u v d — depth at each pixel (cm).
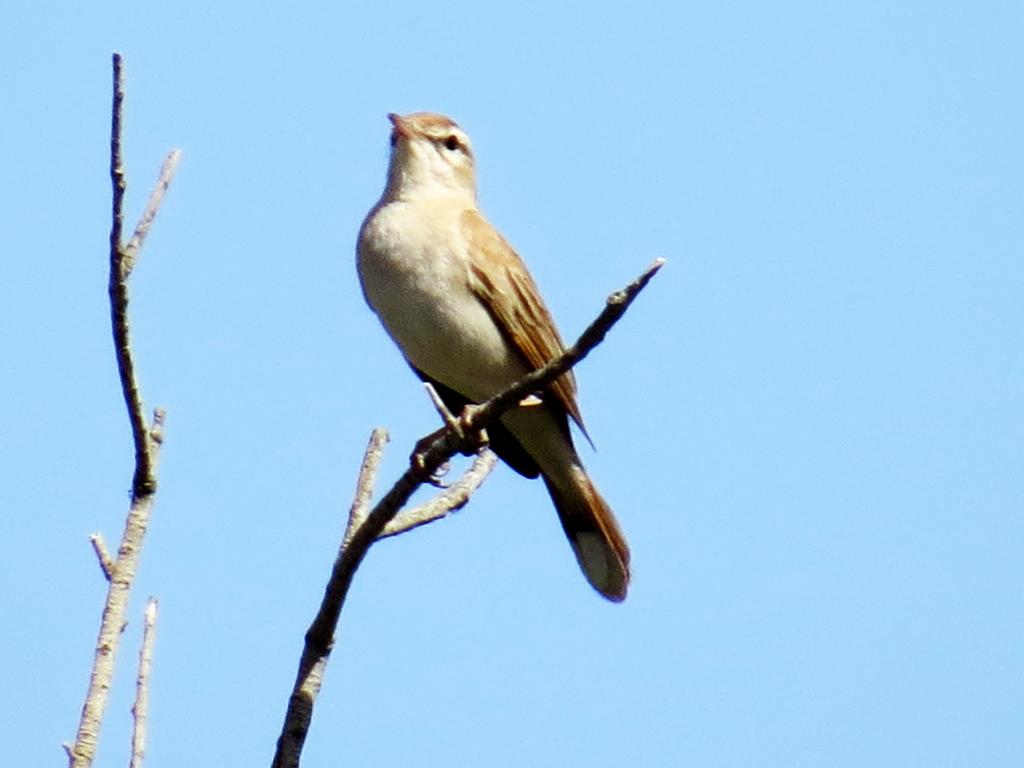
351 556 831
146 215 784
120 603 731
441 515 916
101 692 699
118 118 739
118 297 755
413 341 1210
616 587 1194
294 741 809
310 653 832
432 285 1185
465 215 1221
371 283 1211
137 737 702
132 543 752
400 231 1201
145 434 761
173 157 800
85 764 680
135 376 762
